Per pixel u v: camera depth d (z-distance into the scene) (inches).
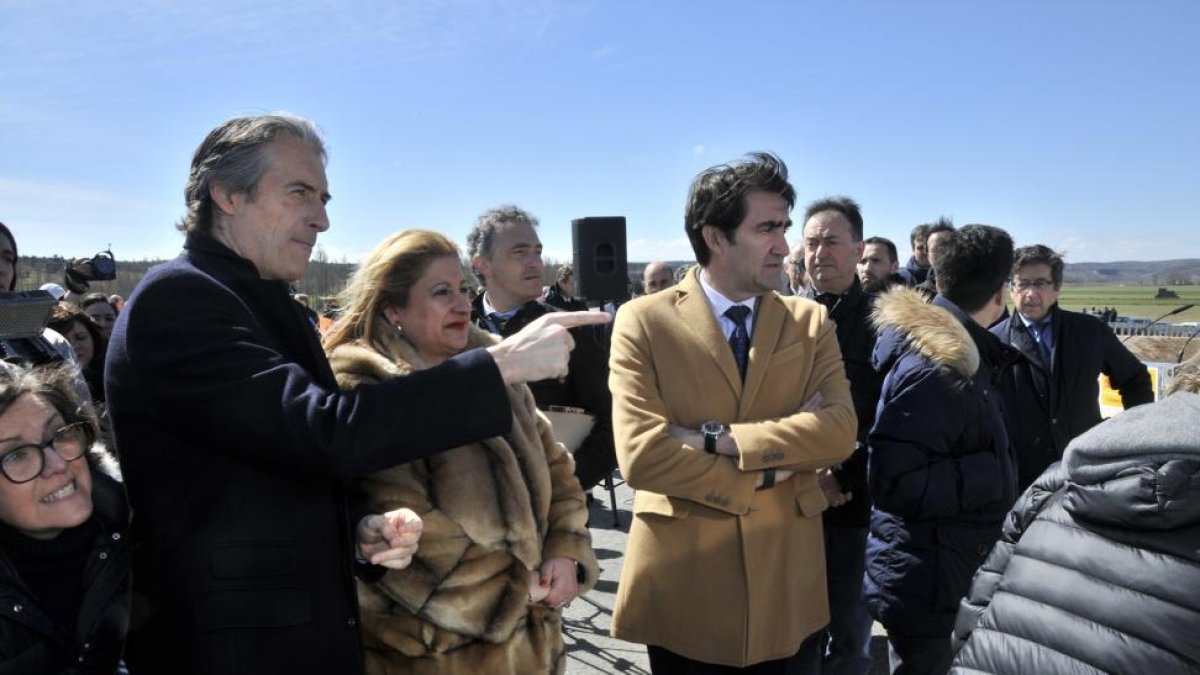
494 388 53.9
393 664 67.5
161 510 54.1
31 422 51.6
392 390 52.1
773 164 88.0
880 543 96.3
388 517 60.8
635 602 87.3
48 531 53.1
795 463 81.7
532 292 131.9
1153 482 46.3
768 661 85.4
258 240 58.9
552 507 81.5
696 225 91.0
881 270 195.6
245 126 58.6
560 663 77.5
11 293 57.2
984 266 104.0
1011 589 54.4
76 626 52.7
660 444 82.0
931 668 93.9
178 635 53.4
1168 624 45.8
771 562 84.1
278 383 50.6
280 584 53.9
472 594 67.9
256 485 54.0
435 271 77.1
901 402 91.3
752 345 88.6
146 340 52.2
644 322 89.7
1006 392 133.4
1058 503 55.7
